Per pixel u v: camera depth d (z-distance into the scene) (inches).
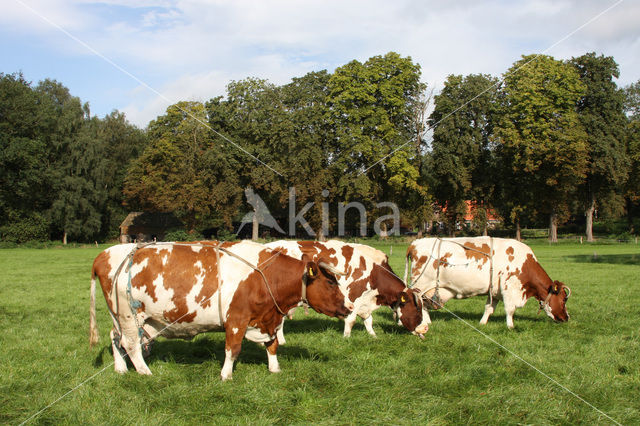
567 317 406.9
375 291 376.2
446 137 1755.7
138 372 276.7
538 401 238.8
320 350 329.7
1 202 2151.8
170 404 237.3
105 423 215.6
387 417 220.5
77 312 491.5
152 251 276.4
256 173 1756.9
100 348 340.8
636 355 315.9
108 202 2741.1
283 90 1862.7
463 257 408.2
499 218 2176.4
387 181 1792.6
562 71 1710.1
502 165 1857.8
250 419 219.5
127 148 2878.9
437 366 292.8
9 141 2148.1
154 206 2573.8
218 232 2106.3
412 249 431.8
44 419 222.1
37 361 307.0
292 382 266.1
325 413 226.4
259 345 347.9
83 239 2477.9
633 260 1119.6
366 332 387.5
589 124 1796.3
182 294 269.1
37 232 2224.4
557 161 1674.5
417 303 361.1
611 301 523.2
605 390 253.8
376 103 1779.0
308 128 1759.4
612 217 2527.1
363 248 398.3
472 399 240.8
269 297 276.1
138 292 272.1
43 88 2755.9
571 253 1406.3
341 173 1745.8
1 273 911.0
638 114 2364.7
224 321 271.3
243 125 1861.5
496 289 404.2
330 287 287.0
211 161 1807.3
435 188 1936.5
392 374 279.3
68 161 2333.9
